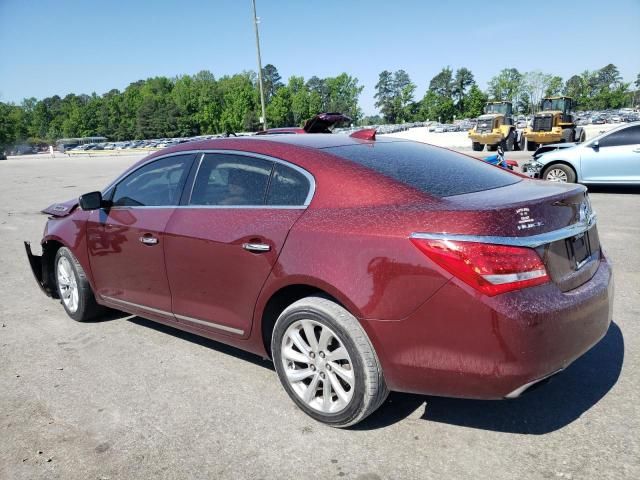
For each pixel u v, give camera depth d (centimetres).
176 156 400
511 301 246
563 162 1205
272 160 340
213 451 288
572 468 263
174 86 15512
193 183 380
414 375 270
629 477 255
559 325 255
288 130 600
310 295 309
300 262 297
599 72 15712
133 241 404
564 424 300
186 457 284
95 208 427
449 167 343
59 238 476
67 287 495
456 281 251
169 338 446
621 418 303
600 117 7894
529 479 256
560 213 279
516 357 247
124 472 274
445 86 15075
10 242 884
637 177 1130
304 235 299
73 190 1716
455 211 262
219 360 400
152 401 342
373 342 277
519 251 251
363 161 321
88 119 14475
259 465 275
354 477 264
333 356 295
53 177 2358
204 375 376
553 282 262
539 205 270
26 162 4391
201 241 351
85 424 318
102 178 2192
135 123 14162
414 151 367
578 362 371
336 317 285
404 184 296
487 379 252
